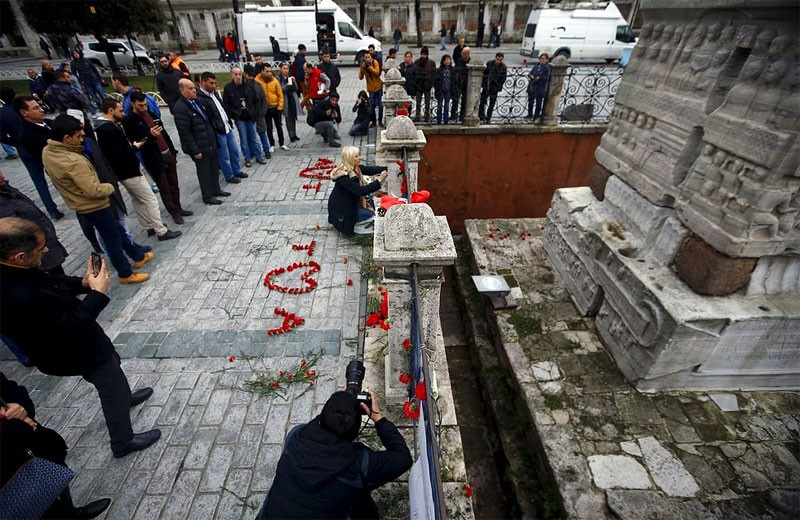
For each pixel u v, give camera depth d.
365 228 5.48
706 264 3.30
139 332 3.95
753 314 3.22
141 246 5.10
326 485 1.74
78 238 5.69
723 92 3.19
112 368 2.56
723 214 3.13
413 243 2.43
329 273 4.78
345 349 3.74
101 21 15.59
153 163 5.31
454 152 7.71
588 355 4.18
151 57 19.70
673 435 3.39
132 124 4.98
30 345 2.16
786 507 2.91
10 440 1.76
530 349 4.28
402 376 2.95
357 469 1.81
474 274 5.96
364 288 4.54
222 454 2.90
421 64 7.86
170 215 6.14
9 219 2.05
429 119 7.64
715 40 3.18
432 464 1.58
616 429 3.46
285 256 5.12
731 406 3.60
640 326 3.62
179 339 3.86
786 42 2.61
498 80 7.32
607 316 4.21
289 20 18.56
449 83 7.21
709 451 3.26
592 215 4.68
